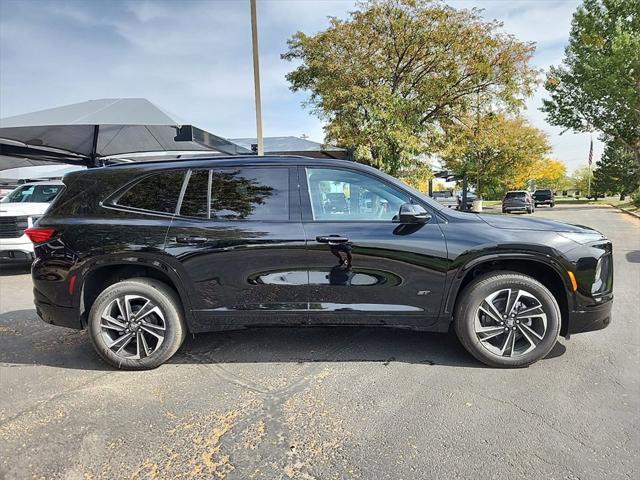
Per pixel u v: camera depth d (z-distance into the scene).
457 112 16.05
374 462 2.50
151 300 3.78
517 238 3.55
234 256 3.70
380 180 3.82
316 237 3.66
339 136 13.99
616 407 3.02
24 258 8.49
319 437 2.76
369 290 3.69
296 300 3.74
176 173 3.91
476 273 3.73
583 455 2.51
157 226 3.76
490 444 2.64
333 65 14.20
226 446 2.68
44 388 3.52
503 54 14.72
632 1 24.23
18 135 10.98
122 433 2.84
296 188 3.83
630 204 32.25
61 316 3.87
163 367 3.88
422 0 14.19
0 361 4.09
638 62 23.22
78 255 3.76
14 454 2.62
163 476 2.41
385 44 14.37
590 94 26.66
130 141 12.91
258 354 4.12
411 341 4.37
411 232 3.66
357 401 3.20
